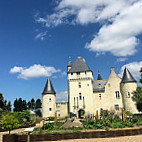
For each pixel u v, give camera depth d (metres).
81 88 47.59
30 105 98.81
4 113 39.41
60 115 47.97
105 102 45.72
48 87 49.25
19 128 29.95
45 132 19.70
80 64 49.88
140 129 17.27
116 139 15.37
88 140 15.50
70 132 18.36
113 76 47.31
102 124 22.06
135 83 42.94
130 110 41.22
